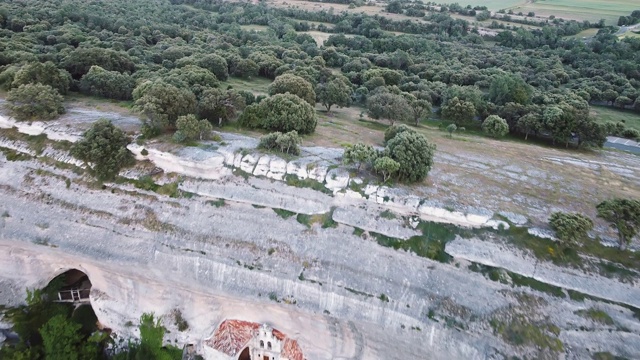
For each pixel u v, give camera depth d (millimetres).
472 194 49219
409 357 39781
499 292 40188
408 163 48750
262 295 43250
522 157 61906
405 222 46000
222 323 45625
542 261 41500
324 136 63531
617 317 37906
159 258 45969
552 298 39375
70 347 44250
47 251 48406
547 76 95250
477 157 60562
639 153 68125
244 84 90562
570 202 49719
